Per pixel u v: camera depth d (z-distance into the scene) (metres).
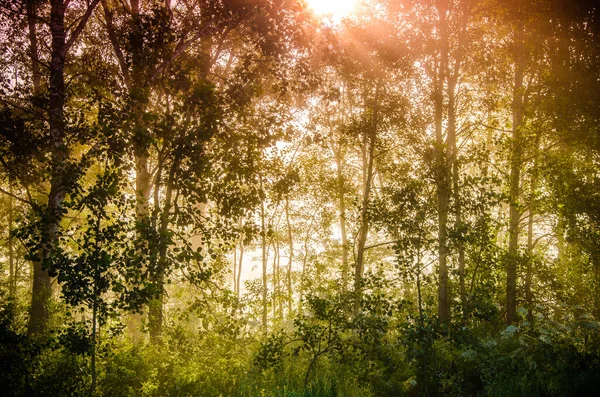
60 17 13.73
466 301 12.66
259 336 14.27
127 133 10.02
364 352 11.72
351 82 16.12
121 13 14.80
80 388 9.10
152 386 9.65
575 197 15.20
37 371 9.33
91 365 9.13
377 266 12.68
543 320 13.94
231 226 12.18
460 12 18.16
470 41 18.06
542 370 12.02
